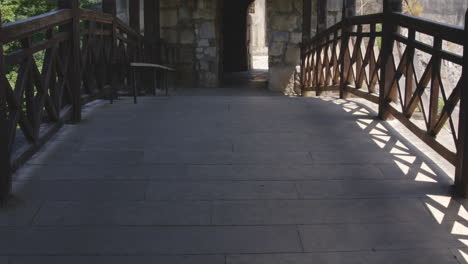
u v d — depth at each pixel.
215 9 10.90
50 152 3.47
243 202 2.81
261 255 2.31
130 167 3.26
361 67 5.08
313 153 3.53
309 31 10.02
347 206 2.77
